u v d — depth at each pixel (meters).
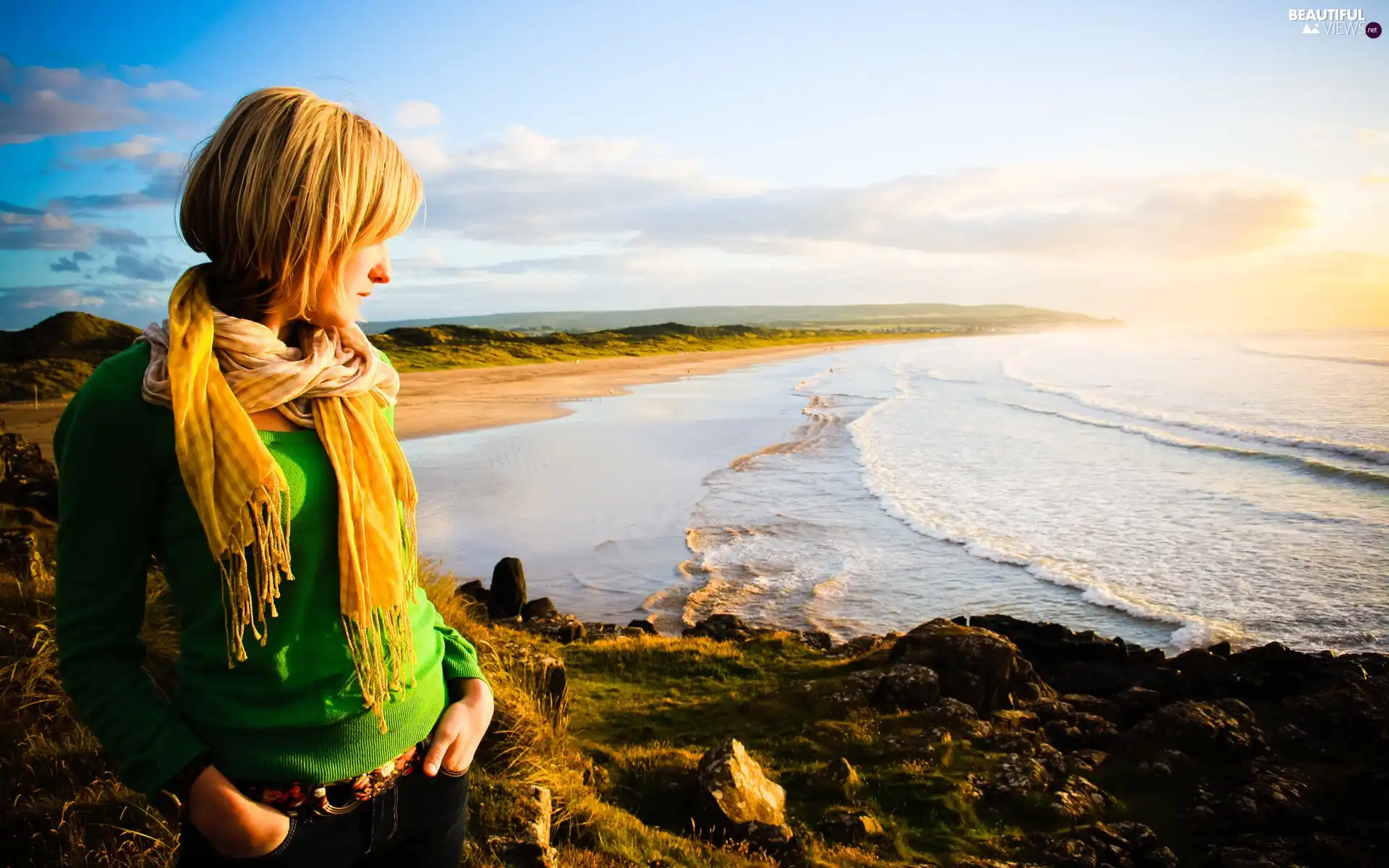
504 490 27.25
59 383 47.72
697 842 5.75
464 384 69.31
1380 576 17.80
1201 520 22.67
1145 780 8.14
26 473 12.99
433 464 32.06
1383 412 42.69
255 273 1.12
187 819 1.13
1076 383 64.75
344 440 1.14
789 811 7.40
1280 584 17.31
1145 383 62.34
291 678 1.11
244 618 1.05
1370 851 6.65
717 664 11.57
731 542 21.12
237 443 1.03
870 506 24.77
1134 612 15.89
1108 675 10.68
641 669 11.51
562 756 6.14
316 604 1.12
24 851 3.18
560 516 23.78
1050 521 22.78
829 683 10.03
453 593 10.23
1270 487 26.86
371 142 1.15
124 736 1.05
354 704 1.16
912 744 8.61
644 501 25.67
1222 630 14.95
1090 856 6.71
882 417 46.47
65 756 3.65
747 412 50.09
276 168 1.07
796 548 20.53
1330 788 7.79
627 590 17.78
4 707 3.88
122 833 3.34
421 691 1.25
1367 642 14.34
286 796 1.12
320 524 1.12
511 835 4.12
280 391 1.09
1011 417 46.09
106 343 57.28
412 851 1.29
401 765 1.24
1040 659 11.55
